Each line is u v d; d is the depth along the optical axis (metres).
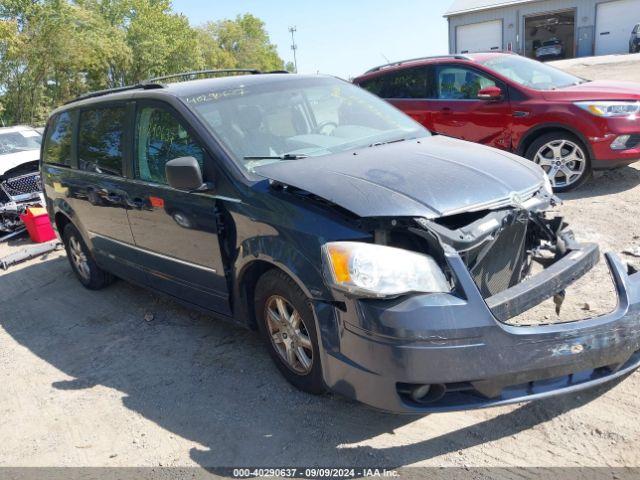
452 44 38.56
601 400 3.10
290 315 3.35
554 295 3.10
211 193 3.60
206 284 3.90
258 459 3.01
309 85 4.46
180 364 4.13
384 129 4.23
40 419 3.73
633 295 2.88
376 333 2.63
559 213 6.13
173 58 39.62
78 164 5.23
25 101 27.38
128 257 4.77
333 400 3.39
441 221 2.91
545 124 6.86
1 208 8.60
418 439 2.98
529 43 36.28
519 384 2.72
